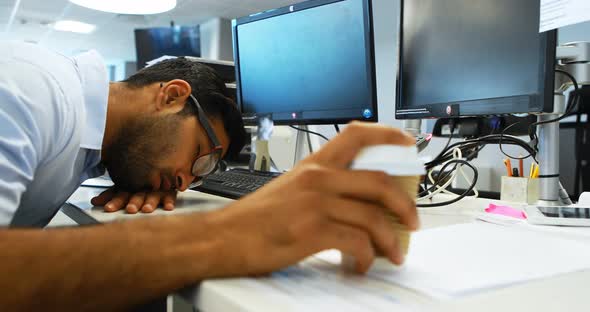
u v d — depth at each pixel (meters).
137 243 0.32
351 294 0.30
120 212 0.71
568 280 0.35
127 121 0.78
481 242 0.48
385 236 0.34
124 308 0.31
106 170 0.85
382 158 0.34
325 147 0.36
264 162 1.38
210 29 6.07
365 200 0.34
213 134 0.83
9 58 0.57
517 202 0.91
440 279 0.34
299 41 1.18
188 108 0.81
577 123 1.40
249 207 0.35
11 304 0.29
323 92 1.14
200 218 0.35
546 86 0.78
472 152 1.06
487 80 0.89
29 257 0.30
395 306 0.28
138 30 4.89
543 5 0.77
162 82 0.82
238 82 1.37
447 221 0.65
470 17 0.92
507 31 0.85
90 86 0.71
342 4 1.08
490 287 0.33
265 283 0.32
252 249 0.33
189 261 0.32
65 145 0.63
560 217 0.62
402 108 1.10
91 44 7.49
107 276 0.30
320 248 0.34
